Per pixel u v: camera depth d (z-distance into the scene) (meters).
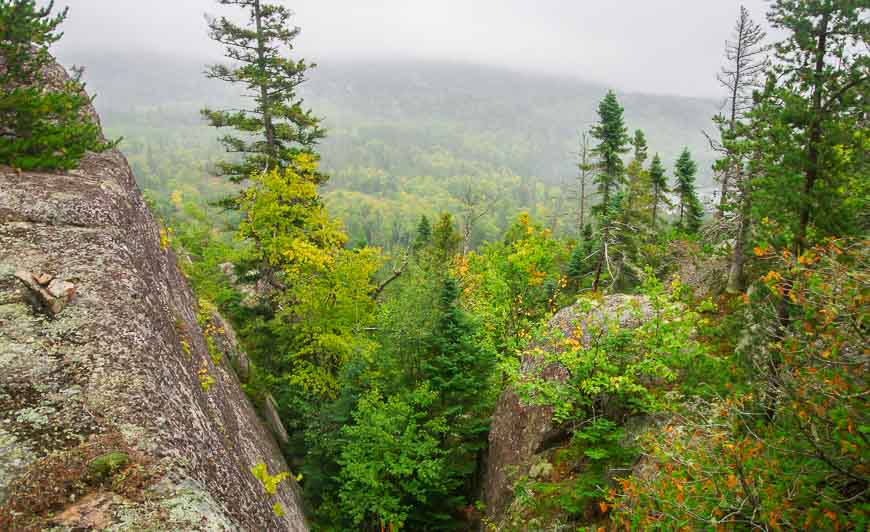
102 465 4.48
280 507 7.63
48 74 11.31
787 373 5.42
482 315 21.30
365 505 13.88
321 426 15.73
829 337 4.98
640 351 11.09
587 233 36.75
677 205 39.69
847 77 9.25
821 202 9.38
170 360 6.78
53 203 7.74
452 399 16.48
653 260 29.09
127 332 6.09
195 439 5.82
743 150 16.17
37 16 8.36
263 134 21.38
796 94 9.92
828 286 5.05
